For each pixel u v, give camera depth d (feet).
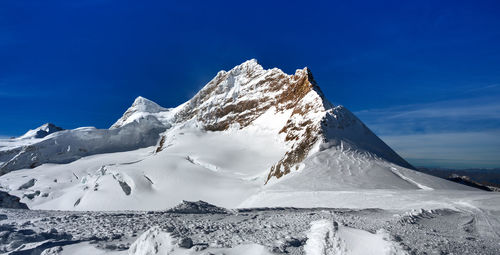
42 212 57.36
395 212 63.93
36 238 30.42
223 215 53.67
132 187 256.93
